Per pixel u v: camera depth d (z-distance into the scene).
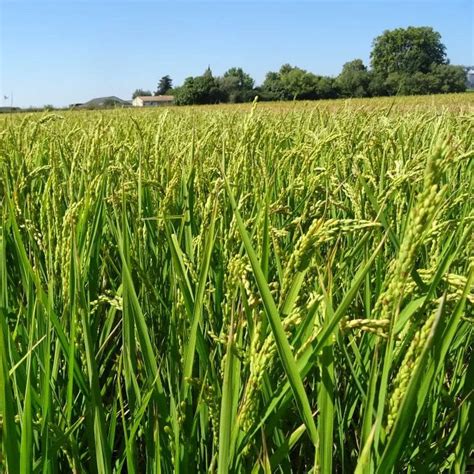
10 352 2.06
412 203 2.71
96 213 2.89
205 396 1.76
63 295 2.28
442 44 95.75
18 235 2.16
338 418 2.11
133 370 2.08
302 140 5.70
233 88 63.94
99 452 1.87
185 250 3.18
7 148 5.10
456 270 2.57
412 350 1.33
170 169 3.46
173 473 1.90
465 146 5.09
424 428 2.25
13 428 1.56
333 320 1.44
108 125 5.22
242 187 3.36
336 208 3.71
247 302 1.74
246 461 1.86
